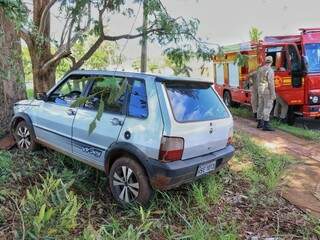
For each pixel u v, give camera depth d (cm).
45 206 371
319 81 1082
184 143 461
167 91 471
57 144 596
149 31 756
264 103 1008
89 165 563
